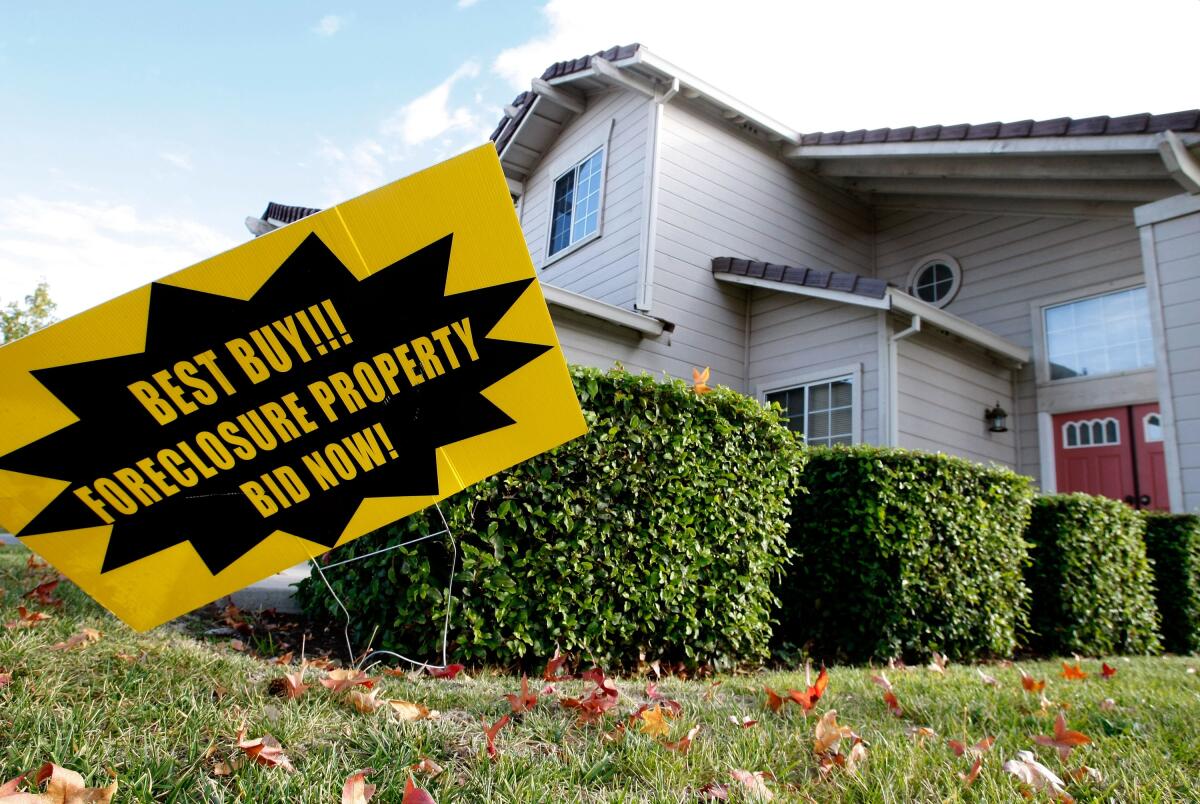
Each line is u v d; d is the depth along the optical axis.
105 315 1.74
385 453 2.05
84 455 1.80
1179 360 6.50
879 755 2.17
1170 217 6.67
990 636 4.82
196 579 1.96
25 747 1.71
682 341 8.45
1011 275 9.10
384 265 1.92
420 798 1.56
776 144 9.84
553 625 3.29
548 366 2.12
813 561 4.77
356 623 3.32
